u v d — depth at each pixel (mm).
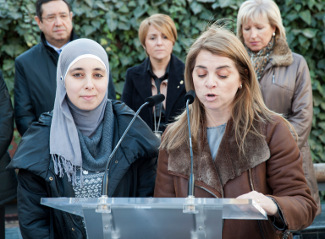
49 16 4312
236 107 2354
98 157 2682
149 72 4441
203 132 2389
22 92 4191
